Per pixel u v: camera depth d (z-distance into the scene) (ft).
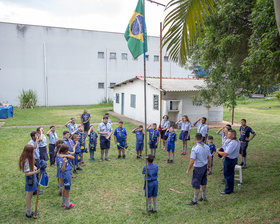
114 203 21.06
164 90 50.72
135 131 33.99
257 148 39.09
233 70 28.04
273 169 28.78
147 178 18.74
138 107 64.39
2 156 33.76
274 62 21.31
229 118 69.05
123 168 30.09
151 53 111.86
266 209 17.20
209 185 24.89
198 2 12.81
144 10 19.24
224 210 18.34
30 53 94.99
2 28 90.84
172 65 115.24
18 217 18.54
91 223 17.79
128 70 109.81
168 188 24.26
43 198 21.84
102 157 33.06
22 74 94.68
